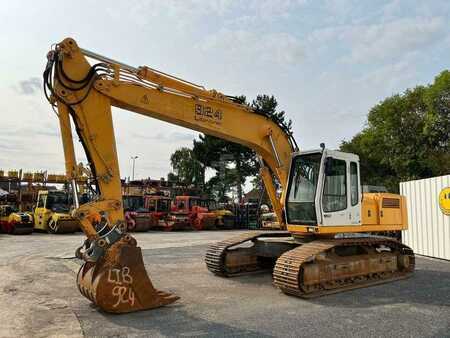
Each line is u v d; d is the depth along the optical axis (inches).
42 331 235.3
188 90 339.9
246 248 437.4
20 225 920.3
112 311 265.7
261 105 1638.8
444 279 412.8
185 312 277.4
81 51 287.3
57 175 1207.6
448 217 551.2
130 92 307.7
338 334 233.8
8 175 1152.8
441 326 249.6
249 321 258.2
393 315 274.7
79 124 284.5
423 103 1401.3
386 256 418.6
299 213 382.3
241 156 1688.0
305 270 327.9
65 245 698.8
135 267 276.5
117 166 291.7
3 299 312.2
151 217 1128.2
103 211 274.8
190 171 2373.3
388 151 1528.1
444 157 1320.1
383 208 425.7
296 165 391.5
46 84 278.7
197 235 973.2
